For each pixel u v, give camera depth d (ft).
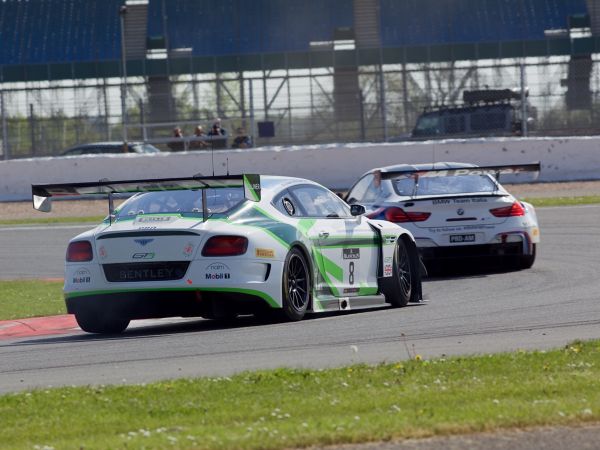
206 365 90.22
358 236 128.36
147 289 111.24
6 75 519.19
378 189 173.88
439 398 66.64
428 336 103.24
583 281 151.64
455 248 166.50
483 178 175.11
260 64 517.14
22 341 118.42
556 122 422.41
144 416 65.62
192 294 110.63
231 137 409.08
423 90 444.55
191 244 110.83
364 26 544.21
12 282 178.81
